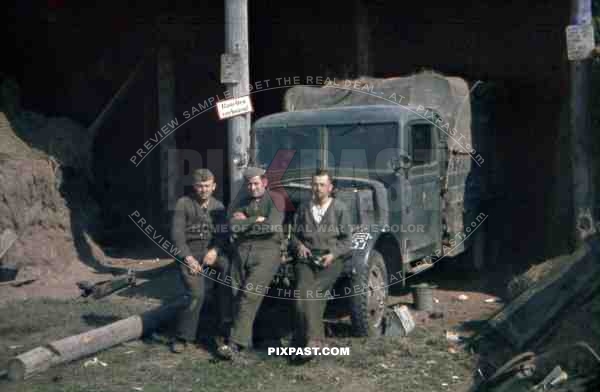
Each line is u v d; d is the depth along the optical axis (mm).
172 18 12773
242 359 6215
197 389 5641
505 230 11547
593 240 6555
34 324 7211
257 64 13648
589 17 8312
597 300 6238
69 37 13258
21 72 13188
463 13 12320
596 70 8281
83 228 10984
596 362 4691
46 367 5969
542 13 11898
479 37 12305
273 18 13461
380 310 6938
